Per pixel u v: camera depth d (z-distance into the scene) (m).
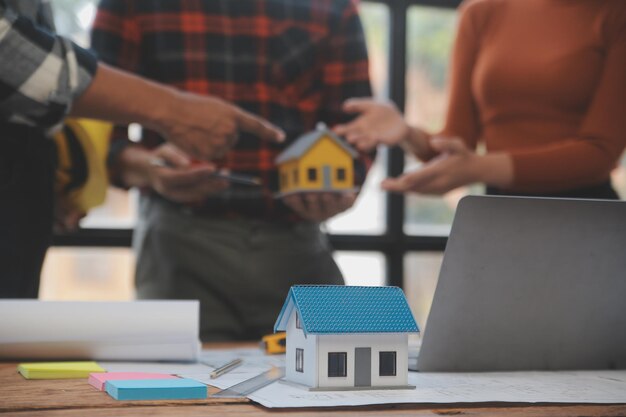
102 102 1.01
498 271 0.68
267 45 1.51
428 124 2.62
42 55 0.89
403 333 0.59
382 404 0.51
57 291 2.24
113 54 1.43
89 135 1.20
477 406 0.52
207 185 1.34
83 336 0.78
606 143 1.36
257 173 1.51
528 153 1.38
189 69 1.47
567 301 0.72
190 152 1.19
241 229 1.48
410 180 1.41
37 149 1.01
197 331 0.80
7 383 0.63
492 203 0.66
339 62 1.57
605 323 0.74
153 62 1.47
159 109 1.09
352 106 1.48
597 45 1.40
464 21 1.60
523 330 0.71
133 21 1.46
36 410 0.50
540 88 1.43
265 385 0.60
